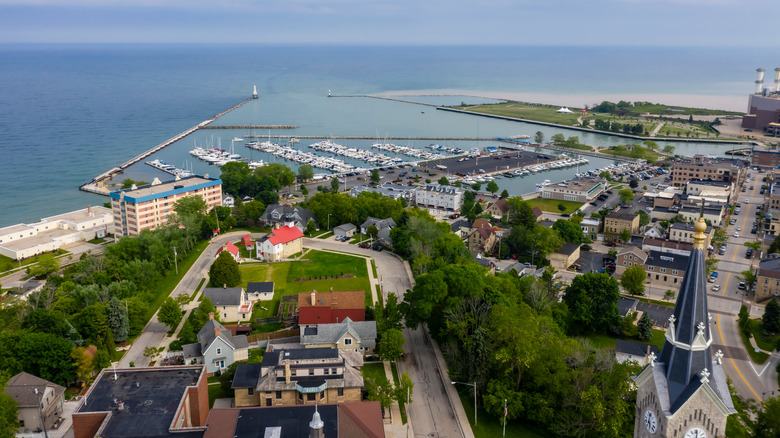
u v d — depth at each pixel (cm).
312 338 15250
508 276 18500
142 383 11625
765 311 17650
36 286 19900
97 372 14225
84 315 15538
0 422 11150
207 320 16400
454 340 15038
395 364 15175
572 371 12412
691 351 5812
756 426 10306
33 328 14662
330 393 12656
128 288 17725
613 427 10812
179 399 11075
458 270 16175
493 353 13312
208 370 14662
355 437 10062
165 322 16525
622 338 17412
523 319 13462
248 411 10556
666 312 19138
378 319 15912
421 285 15975
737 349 16862
